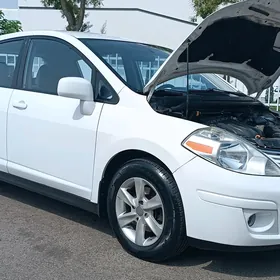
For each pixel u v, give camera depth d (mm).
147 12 21719
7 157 4656
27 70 4613
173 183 3354
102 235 4133
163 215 3422
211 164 3195
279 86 9258
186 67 3975
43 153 4250
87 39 4395
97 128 3797
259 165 3197
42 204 4922
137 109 3664
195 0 13359
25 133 4406
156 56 4586
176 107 3762
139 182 3574
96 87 3969
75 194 4055
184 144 3314
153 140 3432
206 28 3541
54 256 3684
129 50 4438
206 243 3258
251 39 3938
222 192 3141
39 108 4285
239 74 4660
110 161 3734
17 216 4555
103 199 3912
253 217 3199
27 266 3502
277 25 3781
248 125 3936
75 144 3959
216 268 3564
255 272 3529
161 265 3574
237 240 3172
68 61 4289
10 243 3908
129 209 3742
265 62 4402
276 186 3168
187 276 3418
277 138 3760
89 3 17500
